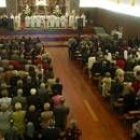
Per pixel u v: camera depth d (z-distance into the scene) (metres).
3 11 28.64
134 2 22.05
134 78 12.45
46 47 23.67
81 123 11.48
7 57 14.64
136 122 10.30
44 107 9.24
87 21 28.80
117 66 14.45
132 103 10.88
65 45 24.09
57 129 8.54
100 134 10.73
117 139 10.42
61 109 9.77
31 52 16.55
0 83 11.34
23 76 11.88
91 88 15.09
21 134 9.02
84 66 17.16
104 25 28.00
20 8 28.67
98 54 15.95
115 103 11.88
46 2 28.62
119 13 24.62
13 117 9.03
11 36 24.66
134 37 20.41
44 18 25.86
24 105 9.83
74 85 15.45
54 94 11.34
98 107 12.93
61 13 26.58
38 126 9.11
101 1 28.83
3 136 8.36
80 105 13.09
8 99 9.91
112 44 17.69
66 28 26.09
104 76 13.89
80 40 19.92
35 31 25.31
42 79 12.20
